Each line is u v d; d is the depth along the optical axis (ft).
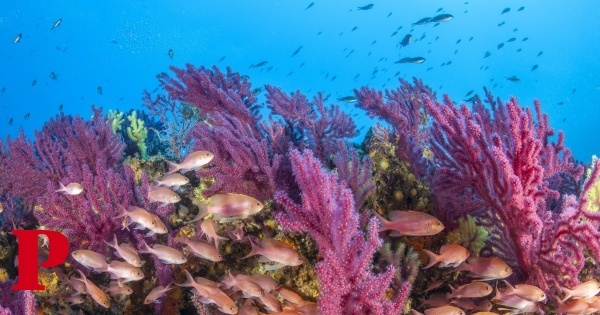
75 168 6.84
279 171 5.24
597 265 4.41
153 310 5.23
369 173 4.89
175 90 7.58
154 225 4.67
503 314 4.21
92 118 9.79
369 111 7.84
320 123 6.84
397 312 3.34
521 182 4.03
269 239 4.04
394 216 4.20
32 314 3.96
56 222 5.17
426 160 6.01
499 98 5.90
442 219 4.99
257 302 4.55
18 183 6.77
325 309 3.22
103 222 5.28
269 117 6.62
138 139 9.53
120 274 4.55
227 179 5.09
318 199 3.33
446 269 4.62
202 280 4.45
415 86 8.25
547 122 4.94
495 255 4.54
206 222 4.50
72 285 4.88
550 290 4.15
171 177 4.99
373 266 4.41
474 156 4.19
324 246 3.39
